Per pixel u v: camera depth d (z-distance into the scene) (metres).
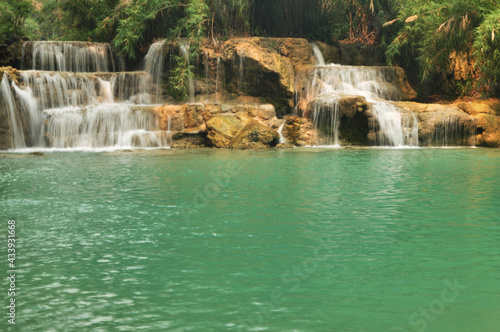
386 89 22.91
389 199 9.02
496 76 21.61
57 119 19.55
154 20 25.94
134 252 6.09
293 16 26.95
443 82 24.72
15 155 16.38
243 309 4.52
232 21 25.81
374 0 27.72
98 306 4.57
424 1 22.73
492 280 5.17
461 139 20.08
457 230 6.99
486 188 10.05
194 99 23.23
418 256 5.89
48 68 23.91
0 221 7.54
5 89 19.28
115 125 19.81
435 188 10.05
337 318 4.34
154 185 10.48
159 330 4.13
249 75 22.69
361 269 5.48
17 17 26.81
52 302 4.66
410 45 25.55
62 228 7.16
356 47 26.33
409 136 19.86
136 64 25.84
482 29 20.14
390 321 4.29
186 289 4.95
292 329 4.15
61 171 12.55
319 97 20.80
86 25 28.55
